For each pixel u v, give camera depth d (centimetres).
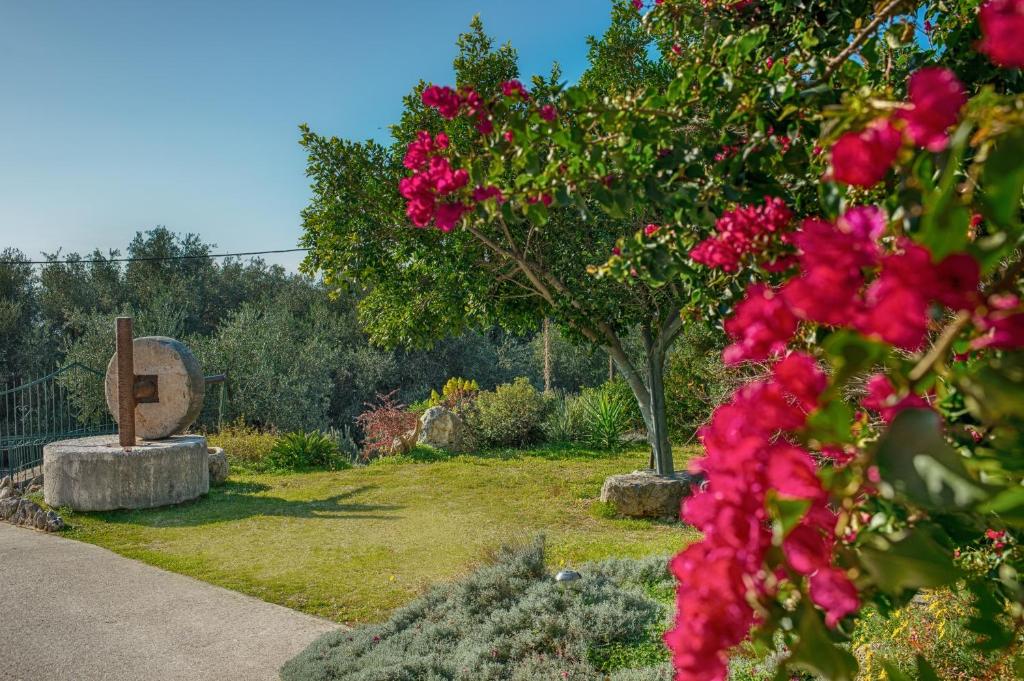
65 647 512
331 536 844
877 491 75
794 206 188
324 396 2506
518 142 208
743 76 191
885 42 187
